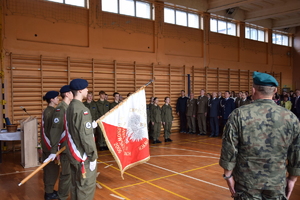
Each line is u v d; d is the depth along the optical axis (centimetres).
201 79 1133
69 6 802
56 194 355
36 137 545
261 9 1224
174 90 1052
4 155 654
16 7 711
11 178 459
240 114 171
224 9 1180
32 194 380
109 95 875
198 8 1096
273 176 165
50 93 366
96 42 848
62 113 303
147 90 968
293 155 168
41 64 737
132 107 357
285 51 1552
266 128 165
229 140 172
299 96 979
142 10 977
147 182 426
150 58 977
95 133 793
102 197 362
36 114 734
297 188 387
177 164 541
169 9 1048
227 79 1232
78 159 245
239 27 1293
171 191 382
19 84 708
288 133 164
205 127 974
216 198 353
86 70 824
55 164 352
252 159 168
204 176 455
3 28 689
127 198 357
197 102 988
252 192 168
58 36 780
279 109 168
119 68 898
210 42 1167
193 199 350
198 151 675
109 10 891
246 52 1326
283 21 1415
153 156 619
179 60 1060
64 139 307
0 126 681
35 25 741
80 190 245
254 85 180
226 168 174
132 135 353
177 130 1066
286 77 1549
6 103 691
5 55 691
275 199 166
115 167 525
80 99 259
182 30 1077
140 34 959
